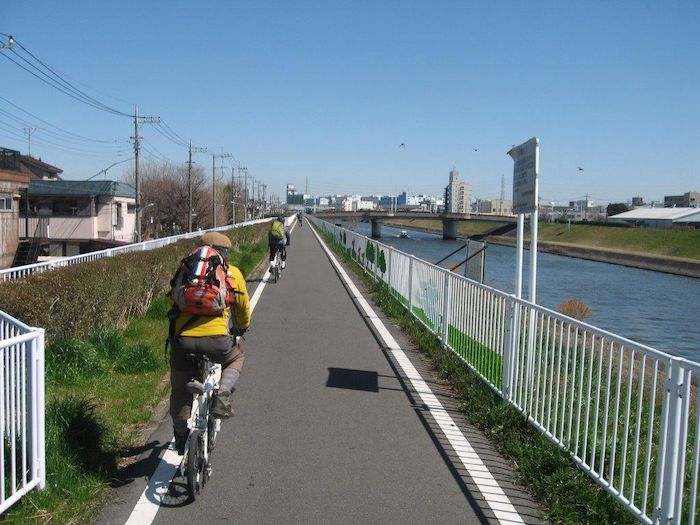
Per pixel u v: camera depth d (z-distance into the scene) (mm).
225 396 4215
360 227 130000
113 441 4961
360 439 5203
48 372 6219
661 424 3471
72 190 41094
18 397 3770
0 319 5250
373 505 4031
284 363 7715
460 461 4812
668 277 46469
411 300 11352
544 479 4340
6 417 3732
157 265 10914
